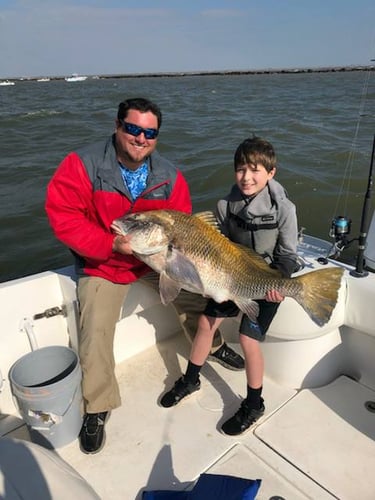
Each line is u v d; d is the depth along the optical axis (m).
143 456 2.45
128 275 2.72
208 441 2.53
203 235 2.34
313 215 8.97
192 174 11.69
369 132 15.80
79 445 2.53
